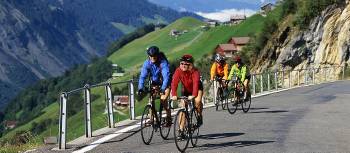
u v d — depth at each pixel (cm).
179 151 1029
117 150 1061
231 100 1786
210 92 2752
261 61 8144
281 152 1021
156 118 1135
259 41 8394
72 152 1062
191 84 1061
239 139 1188
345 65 6556
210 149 1056
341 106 2062
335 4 6969
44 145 1223
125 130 1380
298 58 7388
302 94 2912
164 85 1085
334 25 6862
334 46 6800
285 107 2031
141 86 1105
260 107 2050
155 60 1105
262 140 1171
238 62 1803
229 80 1814
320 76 6869
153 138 1216
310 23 7250
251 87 3262
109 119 1459
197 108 1079
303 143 1130
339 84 4269
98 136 1296
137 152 1028
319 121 1539
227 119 1612
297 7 7775
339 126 1420
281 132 1301
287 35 7662
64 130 1131
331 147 1080
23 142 1504
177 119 1020
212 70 1839
